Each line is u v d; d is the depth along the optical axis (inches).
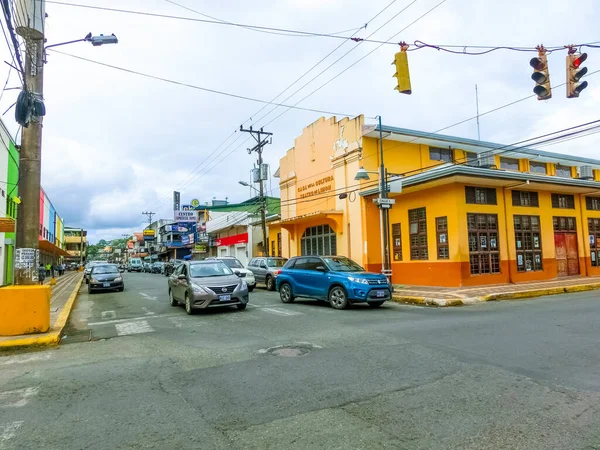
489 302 537.0
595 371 219.6
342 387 202.8
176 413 176.4
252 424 162.6
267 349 287.1
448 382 206.7
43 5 357.1
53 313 480.7
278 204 1660.9
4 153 808.9
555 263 781.3
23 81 323.6
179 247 2440.9
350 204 844.6
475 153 952.9
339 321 399.9
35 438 154.6
